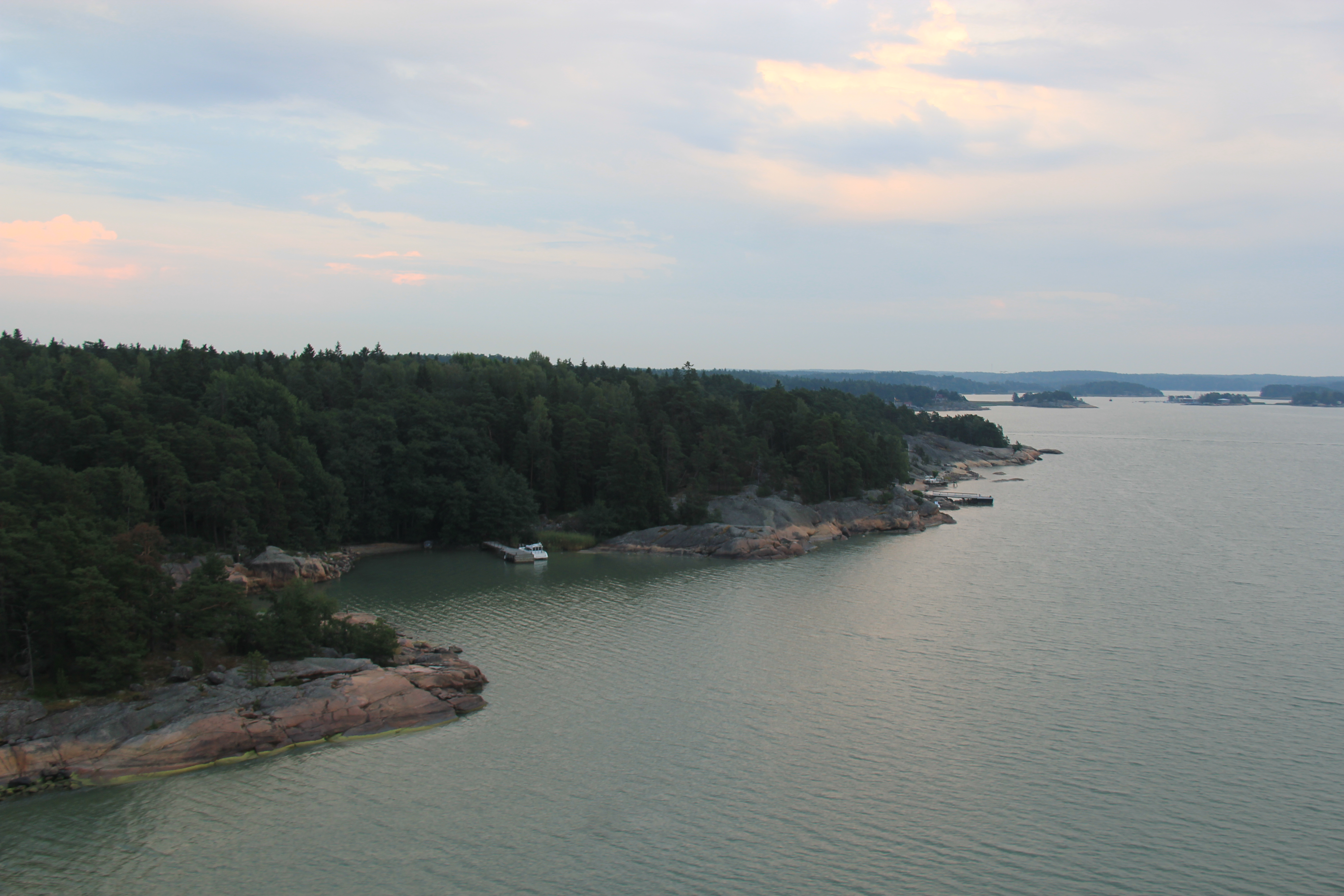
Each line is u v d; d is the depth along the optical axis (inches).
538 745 2605.8
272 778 2391.7
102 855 2039.9
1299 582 4552.2
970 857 2033.7
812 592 4461.1
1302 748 2556.6
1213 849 2063.2
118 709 2573.8
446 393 7111.2
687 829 2154.3
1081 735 2652.6
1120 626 3759.8
